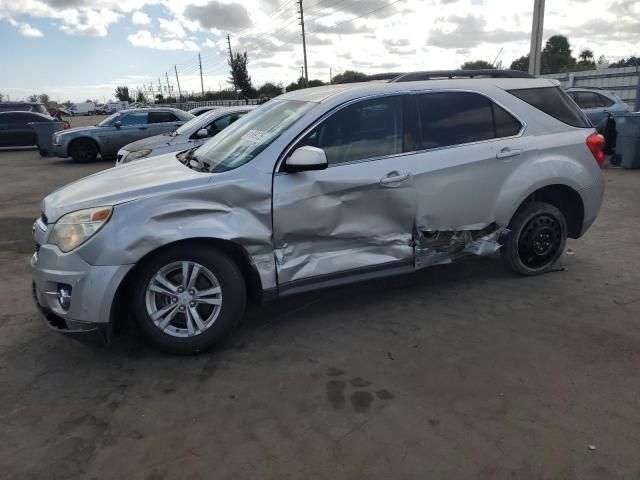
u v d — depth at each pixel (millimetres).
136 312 3404
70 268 3242
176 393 3146
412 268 4164
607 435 2666
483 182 4211
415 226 4070
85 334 3312
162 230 3301
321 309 4277
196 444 2682
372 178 3818
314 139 3742
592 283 4645
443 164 4051
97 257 3221
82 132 15594
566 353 3479
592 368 3291
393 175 3885
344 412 2916
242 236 3490
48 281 3309
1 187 11203
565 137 4551
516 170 4332
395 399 3023
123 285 3340
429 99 4129
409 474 2434
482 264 5176
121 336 3889
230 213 3490
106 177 3930
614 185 9328
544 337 3701
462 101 4250
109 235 3227
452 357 3469
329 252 3842
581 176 4582
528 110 4473
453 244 4281
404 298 4441
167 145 8766
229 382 3252
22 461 2582
